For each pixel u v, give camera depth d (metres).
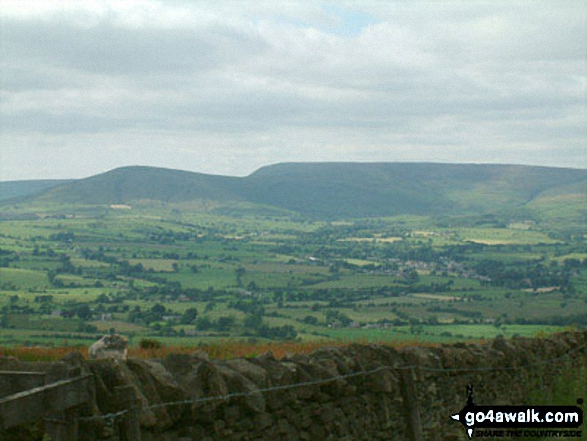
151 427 6.92
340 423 10.44
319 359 10.79
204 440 7.74
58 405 5.61
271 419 8.99
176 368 8.04
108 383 6.52
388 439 11.79
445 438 13.23
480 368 15.13
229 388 8.38
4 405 5.08
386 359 12.20
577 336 23.38
